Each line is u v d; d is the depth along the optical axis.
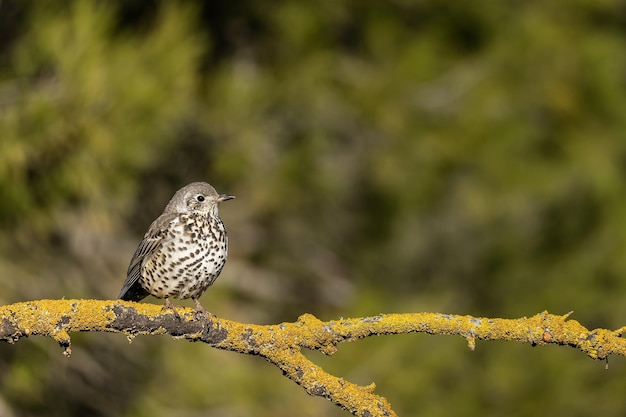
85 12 11.77
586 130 15.80
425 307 15.28
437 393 13.48
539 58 15.62
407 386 13.05
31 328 6.66
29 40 11.80
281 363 6.78
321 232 16.61
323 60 15.16
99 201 12.14
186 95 12.94
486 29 15.77
